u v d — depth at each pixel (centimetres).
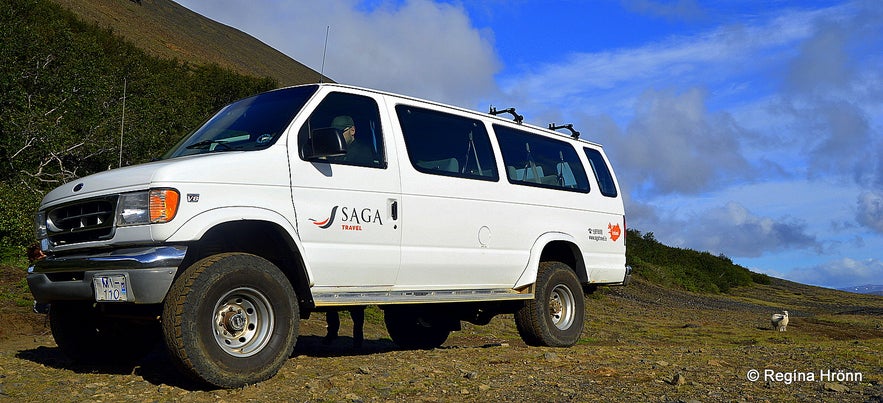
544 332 769
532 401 470
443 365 605
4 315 819
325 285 568
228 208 512
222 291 496
